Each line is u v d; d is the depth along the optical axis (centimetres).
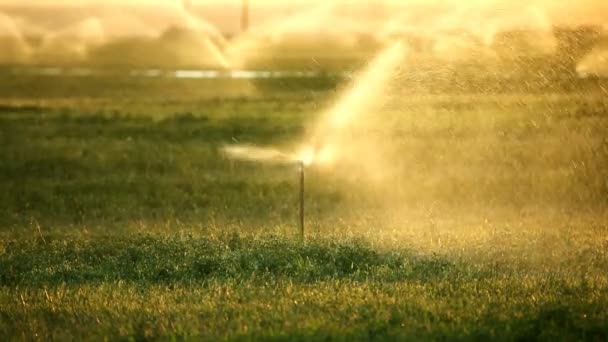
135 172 7131
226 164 7225
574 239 4125
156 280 3409
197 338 2598
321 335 2584
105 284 3300
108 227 5069
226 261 3600
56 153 7856
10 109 10831
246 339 2567
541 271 3441
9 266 3738
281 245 3859
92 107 11138
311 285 3191
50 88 15038
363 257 3628
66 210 5809
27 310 2980
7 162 7500
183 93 13750
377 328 2645
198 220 5238
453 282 3212
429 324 2680
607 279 3266
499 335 2592
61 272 3581
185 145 8050
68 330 2742
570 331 2644
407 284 3169
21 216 5622
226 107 10569
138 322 2781
